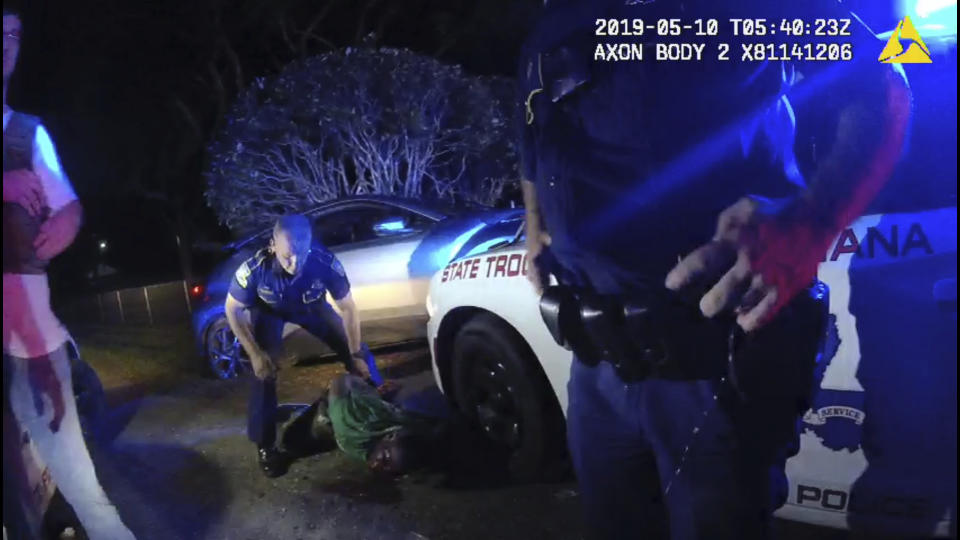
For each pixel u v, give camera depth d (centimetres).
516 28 1277
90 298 1230
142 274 1595
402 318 658
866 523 248
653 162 172
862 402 241
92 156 1439
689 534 184
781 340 171
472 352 394
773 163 171
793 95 172
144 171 1456
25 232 253
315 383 612
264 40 1353
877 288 237
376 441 400
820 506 256
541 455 368
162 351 812
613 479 196
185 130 1402
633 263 177
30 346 261
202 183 1338
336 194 977
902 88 165
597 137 178
